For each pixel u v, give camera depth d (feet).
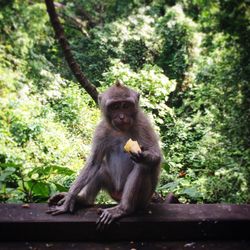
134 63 80.12
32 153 55.16
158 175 16.66
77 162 55.67
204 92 56.08
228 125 47.83
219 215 15.06
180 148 59.26
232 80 48.32
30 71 72.23
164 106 61.87
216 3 49.90
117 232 14.67
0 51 69.51
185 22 78.54
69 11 87.66
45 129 59.41
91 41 84.07
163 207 15.61
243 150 46.65
